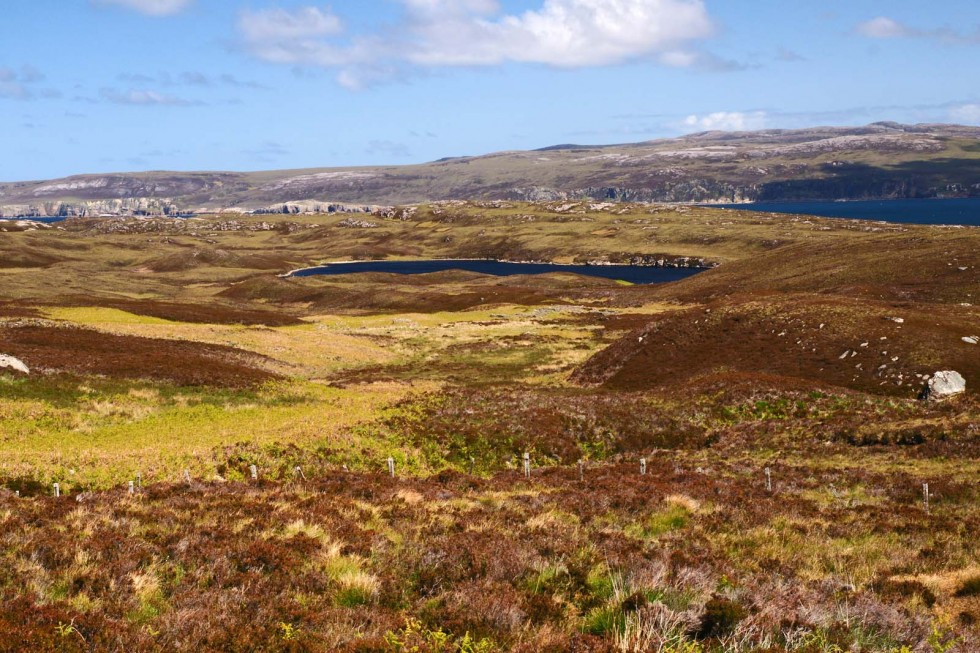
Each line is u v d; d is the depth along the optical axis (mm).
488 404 39281
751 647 7504
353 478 22266
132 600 8820
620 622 8203
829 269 137125
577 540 12898
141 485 21297
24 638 7016
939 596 10781
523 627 8258
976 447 26703
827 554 13758
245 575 9914
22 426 31844
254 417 37625
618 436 35438
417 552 11484
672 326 66750
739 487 22094
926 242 138125
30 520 13438
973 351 48562
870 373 49844
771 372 54000
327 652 7344
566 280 187125
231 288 181000
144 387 42562
